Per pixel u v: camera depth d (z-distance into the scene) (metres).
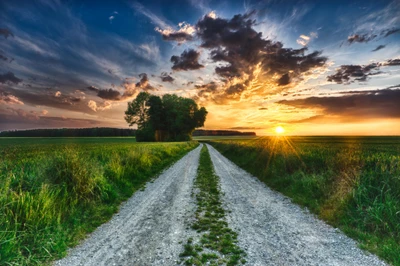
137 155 15.15
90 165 8.92
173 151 28.28
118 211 7.36
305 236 5.32
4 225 4.77
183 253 4.52
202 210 7.36
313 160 11.41
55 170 7.83
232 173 14.93
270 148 15.79
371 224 5.51
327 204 7.19
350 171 8.13
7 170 7.68
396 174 6.67
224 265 4.09
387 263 4.10
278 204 8.03
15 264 3.87
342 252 4.54
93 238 5.32
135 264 4.14
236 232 5.56
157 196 9.17
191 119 73.12
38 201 5.73
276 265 4.06
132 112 70.94
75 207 6.91
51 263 4.21
